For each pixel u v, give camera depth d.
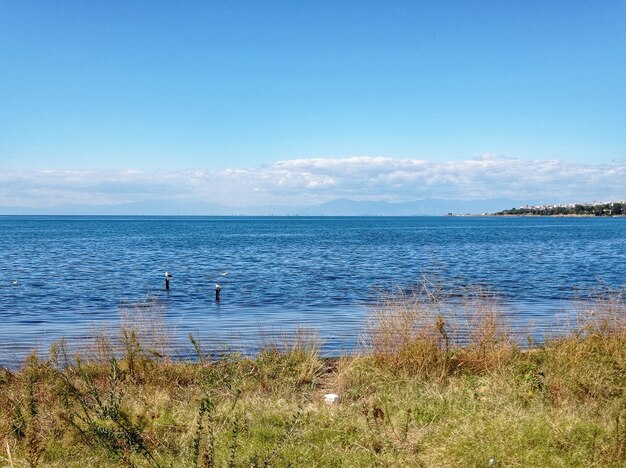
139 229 127.56
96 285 28.69
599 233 97.19
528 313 18.44
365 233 101.88
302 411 7.09
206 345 13.72
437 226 151.25
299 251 54.44
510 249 56.34
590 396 7.94
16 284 28.94
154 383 9.23
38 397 8.08
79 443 6.34
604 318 10.74
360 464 5.80
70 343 14.02
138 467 5.73
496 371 9.15
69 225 161.25
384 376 9.24
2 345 14.28
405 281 29.50
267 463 5.38
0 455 6.09
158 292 26.14
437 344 10.21
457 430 6.20
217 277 32.31
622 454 5.63
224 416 7.11
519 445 5.81
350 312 20.23
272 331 16.02
